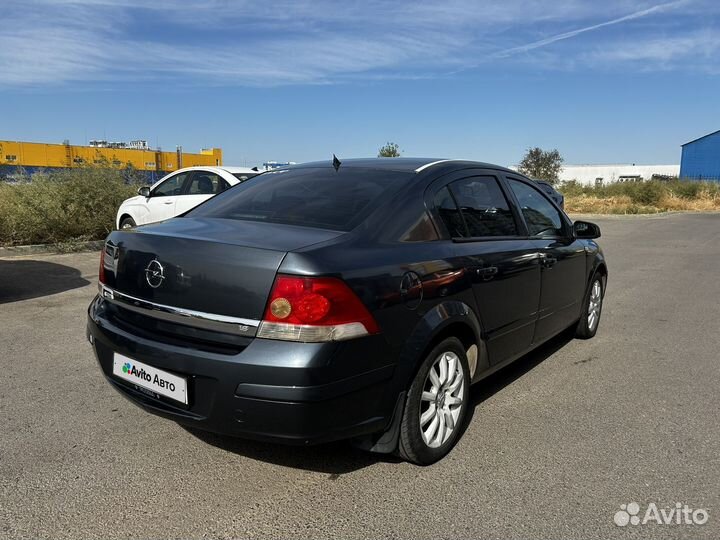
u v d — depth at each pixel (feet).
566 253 15.72
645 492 9.76
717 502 9.49
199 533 8.46
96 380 14.43
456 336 11.24
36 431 11.59
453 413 11.10
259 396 8.39
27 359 15.90
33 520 8.67
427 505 9.27
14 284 26.05
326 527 8.66
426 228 10.87
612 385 14.93
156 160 189.26
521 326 13.47
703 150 222.89
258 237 9.43
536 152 163.43
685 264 37.78
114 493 9.46
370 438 10.08
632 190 116.67
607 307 24.59
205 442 11.30
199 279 9.08
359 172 12.06
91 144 194.59
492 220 12.94
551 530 8.66
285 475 10.15
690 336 19.89
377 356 9.13
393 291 9.39
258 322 8.54
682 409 13.38
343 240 9.40
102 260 11.19
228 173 32.83
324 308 8.42
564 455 11.05
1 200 36.94
